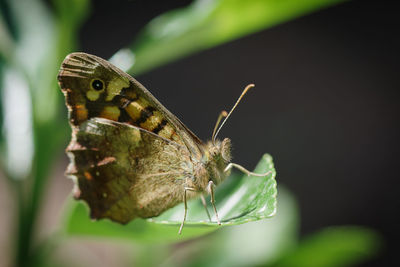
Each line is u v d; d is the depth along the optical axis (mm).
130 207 205
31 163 211
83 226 203
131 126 206
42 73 213
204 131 407
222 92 423
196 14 211
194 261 237
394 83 425
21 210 209
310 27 462
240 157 399
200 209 212
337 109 417
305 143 402
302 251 224
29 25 221
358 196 380
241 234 244
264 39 455
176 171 209
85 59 203
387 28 457
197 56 438
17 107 215
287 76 434
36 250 208
